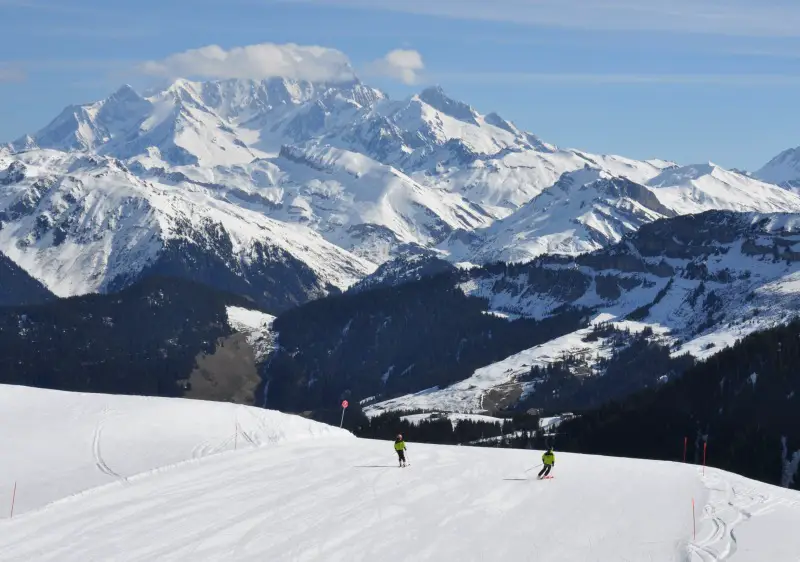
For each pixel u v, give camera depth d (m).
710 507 53.38
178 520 49.78
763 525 49.12
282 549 44.81
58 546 45.78
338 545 45.44
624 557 43.94
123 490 57.50
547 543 46.06
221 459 67.69
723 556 43.69
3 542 46.81
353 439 81.88
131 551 44.78
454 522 49.69
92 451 70.62
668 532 47.94
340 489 56.97
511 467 66.38
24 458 68.44
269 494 55.50
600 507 53.47
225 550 44.66
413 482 59.25
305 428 83.00
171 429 77.69
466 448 78.50
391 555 44.09
